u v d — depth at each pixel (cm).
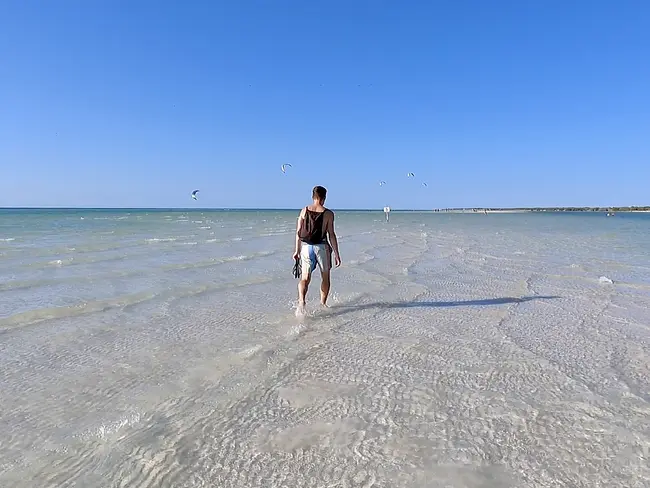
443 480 273
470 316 675
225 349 514
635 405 376
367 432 330
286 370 451
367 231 3034
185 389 405
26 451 304
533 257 1451
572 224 4672
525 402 381
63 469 283
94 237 2033
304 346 526
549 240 2239
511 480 273
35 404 376
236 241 1883
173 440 318
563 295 834
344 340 550
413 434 328
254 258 1319
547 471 282
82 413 360
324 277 704
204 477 276
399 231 3091
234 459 295
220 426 338
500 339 559
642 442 317
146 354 499
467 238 2389
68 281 906
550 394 397
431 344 537
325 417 353
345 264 1238
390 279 999
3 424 342
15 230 2570
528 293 852
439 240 2220
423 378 433
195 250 1506
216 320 641
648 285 939
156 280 937
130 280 931
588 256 1481
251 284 913
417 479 274
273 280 962
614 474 279
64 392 400
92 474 278
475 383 421
